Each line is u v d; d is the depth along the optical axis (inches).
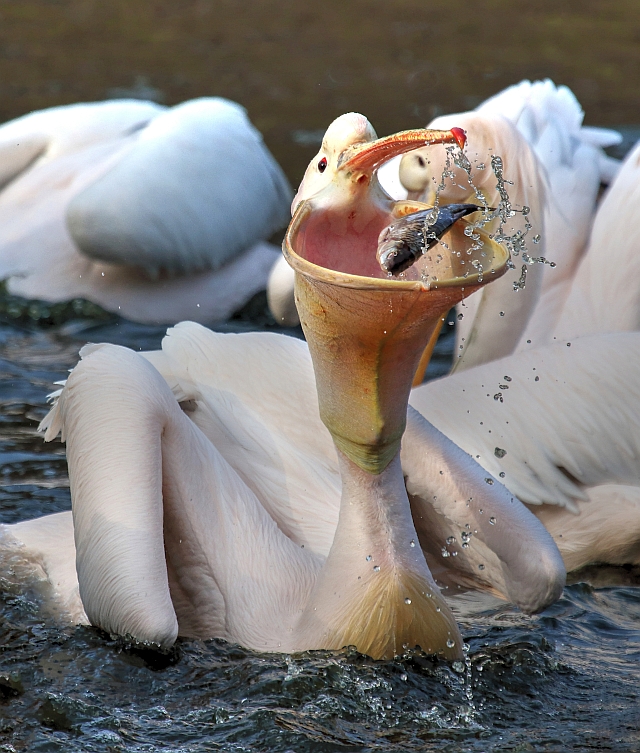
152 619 241.4
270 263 624.7
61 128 646.5
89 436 257.0
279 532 282.8
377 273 211.0
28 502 374.3
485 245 196.9
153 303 594.9
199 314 598.9
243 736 231.0
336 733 231.9
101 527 249.6
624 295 431.5
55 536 316.5
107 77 1027.9
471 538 288.0
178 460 268.2
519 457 338.0
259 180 620.7
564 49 1159.0
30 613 287.7
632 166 445.7
